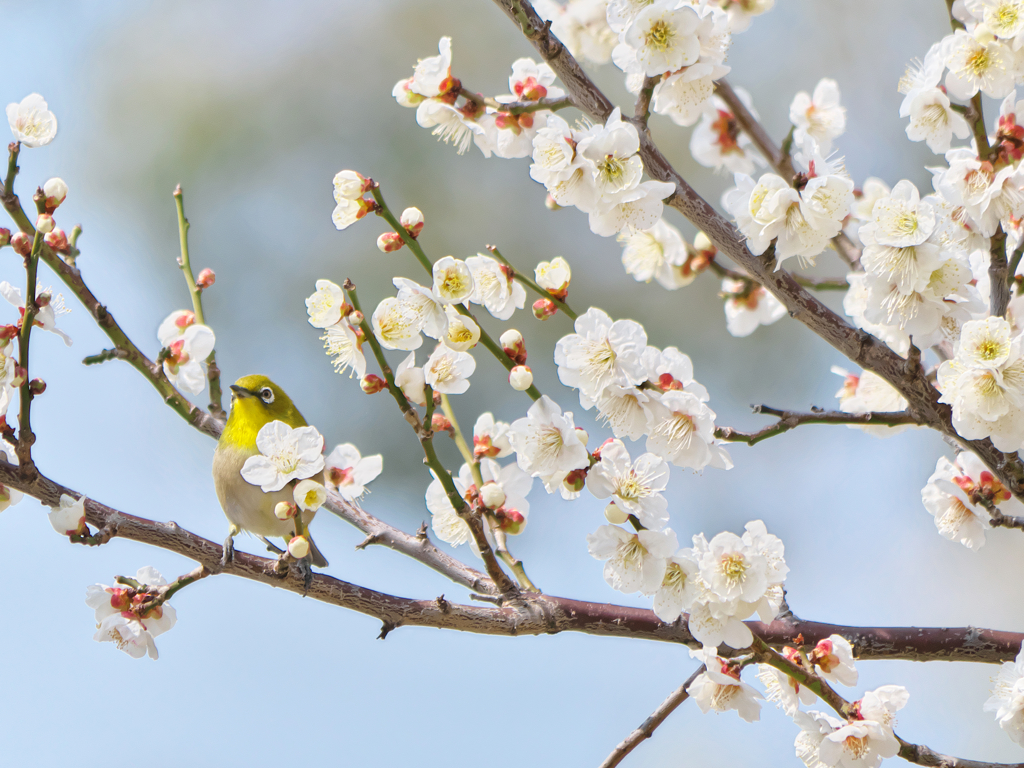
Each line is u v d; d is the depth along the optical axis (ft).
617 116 9.29
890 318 9.30
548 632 9.39
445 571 9.52
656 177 9.40
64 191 9.35
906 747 9.30
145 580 9.37
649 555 9.25
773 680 9.36
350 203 9.29
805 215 9.29
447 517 9.53
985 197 9.35
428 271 9.29
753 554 9.24
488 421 9.48
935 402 9.38
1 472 9.28
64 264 9.46
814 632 9.43
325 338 9.34
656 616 9.40
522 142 9.48
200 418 9.71
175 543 9.33
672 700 9.43
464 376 9.34
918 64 9.53
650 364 9.31
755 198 9.32
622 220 9.34
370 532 9.57
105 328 9.50
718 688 9.34
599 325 9.29
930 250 9.26
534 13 9.41
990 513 9.48
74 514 9.28
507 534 9.45
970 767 9.29
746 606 9.25
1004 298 9.38
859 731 9.28
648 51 9.36
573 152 9.30
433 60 9.44
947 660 9.42
